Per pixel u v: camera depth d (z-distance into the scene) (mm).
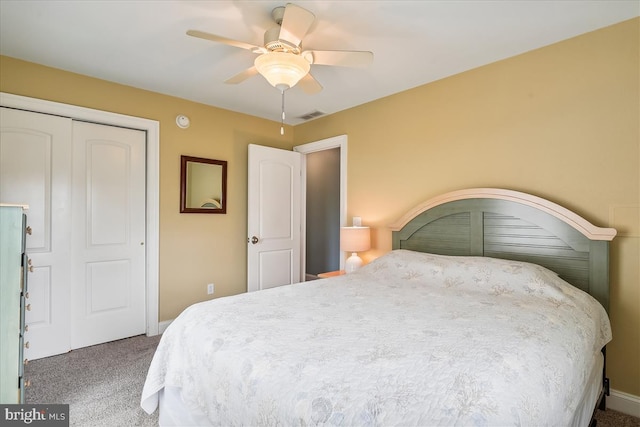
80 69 2594
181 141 3229
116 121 2842
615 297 1939
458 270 2158
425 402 825
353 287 2080
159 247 3086
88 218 2758
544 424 867
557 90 2160
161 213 3102
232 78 2102
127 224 2959
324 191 5277
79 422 1751
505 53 2318
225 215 3561
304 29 1630
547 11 1831
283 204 3881
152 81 2826
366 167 3320
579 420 1253
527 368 991
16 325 1467
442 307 1618
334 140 3641
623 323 1915
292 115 3760
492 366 971
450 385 882
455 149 2658
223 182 3514
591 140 2029
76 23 1968
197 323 1466
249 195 3582
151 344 2818
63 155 2609
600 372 1782
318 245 5367
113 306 2885
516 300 1752
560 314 1500
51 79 2547
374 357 1035
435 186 2787
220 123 3512
